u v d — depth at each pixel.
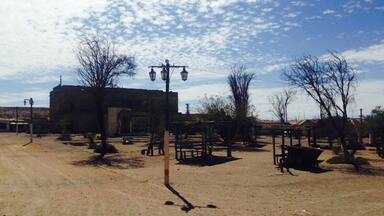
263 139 69.38
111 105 86.75
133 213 13.22
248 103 58.62
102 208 13.88
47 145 49.41
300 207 14.98
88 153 39.00
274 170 25.88
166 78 25.89
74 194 16.59
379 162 31.20
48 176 22.20
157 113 81.62
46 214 12.79
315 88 33.25
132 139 59.91
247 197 16.84
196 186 19.39
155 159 33.50
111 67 39.81
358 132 45.53
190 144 37.41
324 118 47.38
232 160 32.34
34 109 136.12
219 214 13.42
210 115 50.94
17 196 15.98
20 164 28.67
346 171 25.38
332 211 14.38
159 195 16.77
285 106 78.69
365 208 14.94
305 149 26.88
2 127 106.88
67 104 87.81
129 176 22.64
